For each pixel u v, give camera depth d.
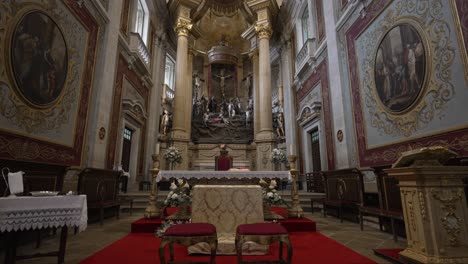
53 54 4.83
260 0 12.05
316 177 8.86
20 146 4.00
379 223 4.51
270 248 3.31
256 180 6.54
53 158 4.78
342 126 6.85
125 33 8.50
